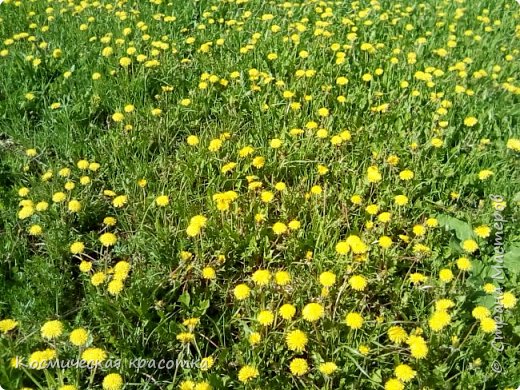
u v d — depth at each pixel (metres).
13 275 1.38
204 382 1.06
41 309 1.25
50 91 2.02
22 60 2.14
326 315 1.19
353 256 1.33
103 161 1.70
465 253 1.40
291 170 1.67
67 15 2.61
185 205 1.51
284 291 1.25
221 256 1.36
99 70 2.13
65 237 1.44
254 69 2.02
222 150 1.71
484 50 2.44
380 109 1.85
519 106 1.98
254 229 1.44
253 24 2.49
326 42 2.31
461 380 1.10
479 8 2.82
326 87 1.97
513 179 1.67
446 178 1.64
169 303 1.29
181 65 2.19
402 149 1.70
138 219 1.50
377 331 1.18
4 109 1.92
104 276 1.22
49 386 1.04
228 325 1.24
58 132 1.82
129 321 1.21
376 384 1.10
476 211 1.57
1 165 1.70
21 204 1.44
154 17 2.47
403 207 1.53
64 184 1.60
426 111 1.91
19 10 2.63
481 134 1.86
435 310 1.23
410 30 2.53
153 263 1.38
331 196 1.56
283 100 1.96
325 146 1.71
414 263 1.38
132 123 1.86
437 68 2.22
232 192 1.44
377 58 2.22
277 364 1.14
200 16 2.66
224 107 1.94
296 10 2.66
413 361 1.13
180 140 1.85
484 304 1.27
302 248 1.41
